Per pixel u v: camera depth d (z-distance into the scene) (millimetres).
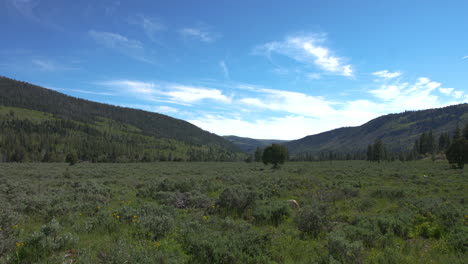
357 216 8633
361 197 13375
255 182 18953
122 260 4473
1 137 127750
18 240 5668
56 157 104000
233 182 19422
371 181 20812
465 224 7379
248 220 8945
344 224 8000
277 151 48844
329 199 12695
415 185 18250
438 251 5914
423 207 9430
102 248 5496
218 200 10703
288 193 14844
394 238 6836
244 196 10250
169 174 33000
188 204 11141
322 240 6680
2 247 5020
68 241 5738
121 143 187000
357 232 6754
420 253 5785
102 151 136875
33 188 14930
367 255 5508
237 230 6852
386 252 5605
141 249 5250
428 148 97688
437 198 11727
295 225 8070
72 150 133000
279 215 9016
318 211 7863
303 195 14062
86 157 126750
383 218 7762
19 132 146125
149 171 37906
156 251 5176
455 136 81938
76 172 32312
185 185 15164
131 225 7254
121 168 47219
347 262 5062
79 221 8086
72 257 5133
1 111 199875
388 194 13688
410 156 87625
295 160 137625
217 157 183250
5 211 7621
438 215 8117
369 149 88625
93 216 8664
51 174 29500
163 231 6574
